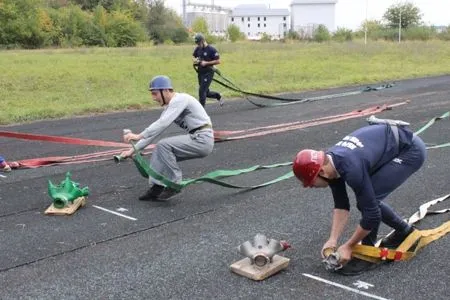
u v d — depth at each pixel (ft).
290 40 182.91
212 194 20.47
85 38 196.85
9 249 15.37
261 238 13.94
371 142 12.82
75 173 23.54
